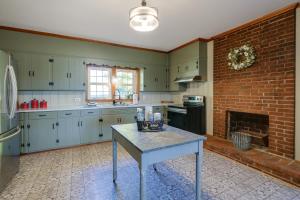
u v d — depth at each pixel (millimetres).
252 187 2035
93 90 4246
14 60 2930
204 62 3953
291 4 2381
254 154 2725
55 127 3314
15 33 3215
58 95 3809
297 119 2436
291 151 2502
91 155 3070
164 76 4934
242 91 3188
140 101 4820
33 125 3127
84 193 1928
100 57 4020
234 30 3264
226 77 3510
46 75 3473
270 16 2682
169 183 2143
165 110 4559
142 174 1370
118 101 4516
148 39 3896
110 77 4449
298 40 2402
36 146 3160
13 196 1864
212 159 2857
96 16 2736
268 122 3043
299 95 2408
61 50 3605
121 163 2734
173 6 2416
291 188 2006
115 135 2053
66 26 3141
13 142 2260
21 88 3258
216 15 2711
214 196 1869
